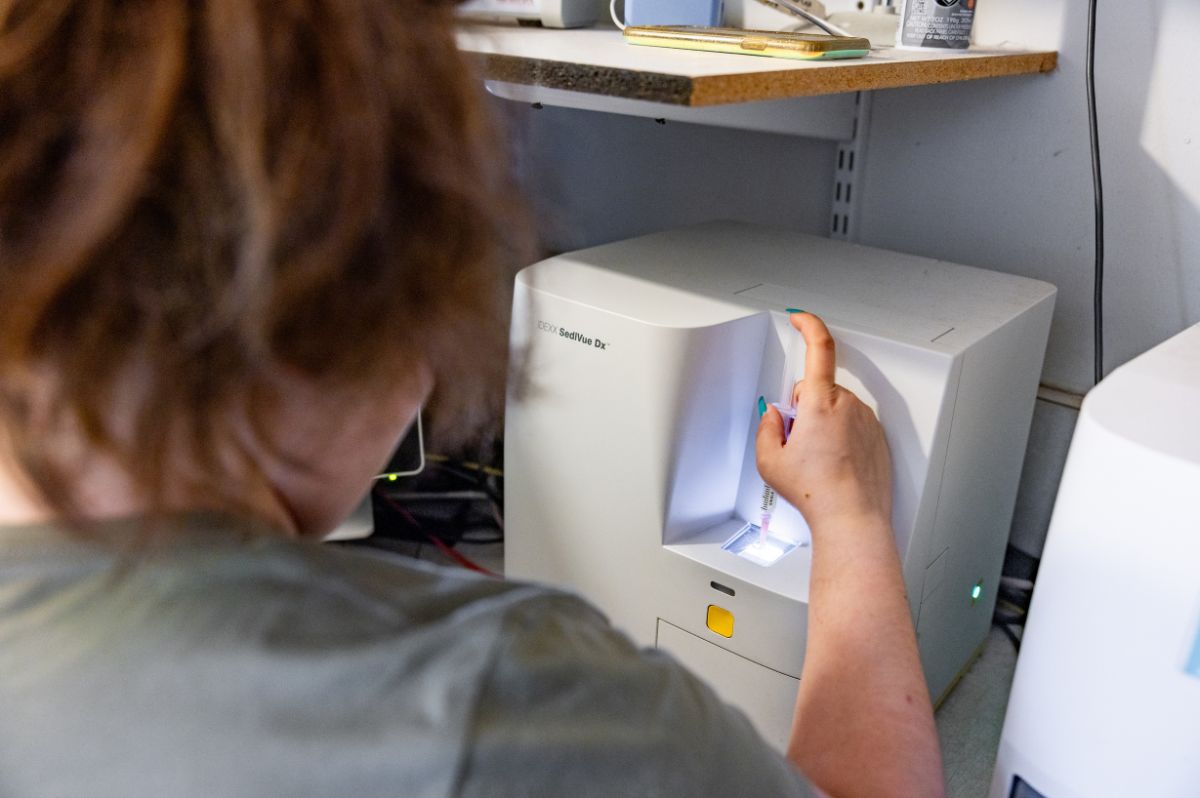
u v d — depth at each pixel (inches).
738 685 29.6
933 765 17.8
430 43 10.3
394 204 10.0
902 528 27.5
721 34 29.0
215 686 10.7
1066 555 21.0
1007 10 35.0
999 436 31.7
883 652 19.8
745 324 28.4
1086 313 36.2
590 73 22.3
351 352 10.2
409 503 44.3
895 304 30.0
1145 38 32.3
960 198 38.1
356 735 10.6
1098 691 21.0
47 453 10.2
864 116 39.4
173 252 9.0
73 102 8.8
